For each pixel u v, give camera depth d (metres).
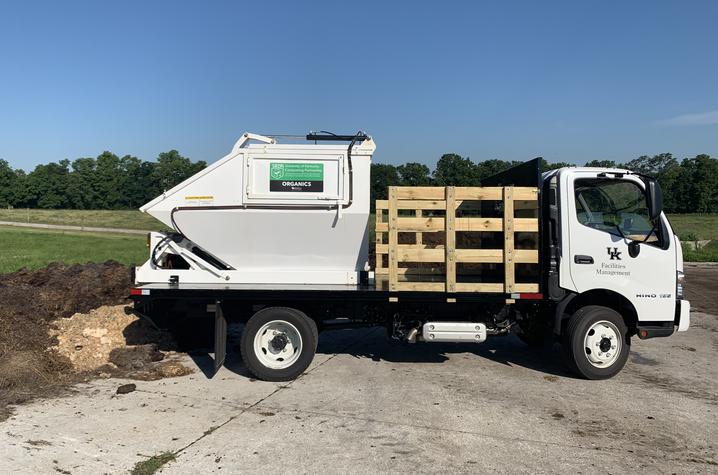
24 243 33.69
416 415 5.40
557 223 6.60
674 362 7.68
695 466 4.34
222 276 6.95
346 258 6.93
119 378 6.56
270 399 5.84
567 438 4.87
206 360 7.49
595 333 6.65
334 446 4.63
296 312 6.55
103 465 4.22
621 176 6.61
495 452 4.55
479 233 7.08
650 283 6.61
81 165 111.56
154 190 109.94
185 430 4.95
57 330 7.54
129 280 10.65
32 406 5.50
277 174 6.73
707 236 40.06
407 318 6.99
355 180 6.73
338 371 6.98
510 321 7.04
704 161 90.06
